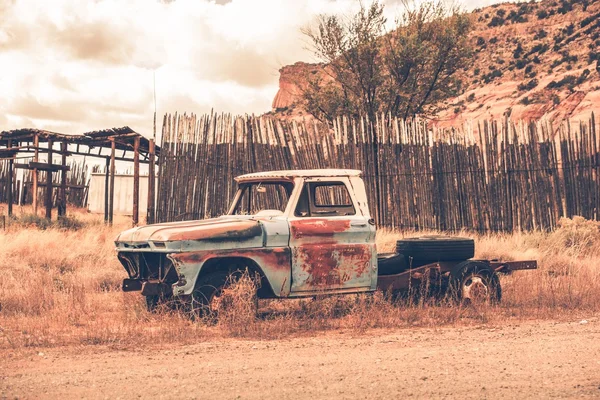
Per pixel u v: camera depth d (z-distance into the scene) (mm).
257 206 7758
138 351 5535
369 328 6805
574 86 60812
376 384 4348
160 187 16344
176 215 16234
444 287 8375
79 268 11203
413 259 8250
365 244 7527
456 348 5605
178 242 6715
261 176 7652
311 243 7270
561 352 5395
